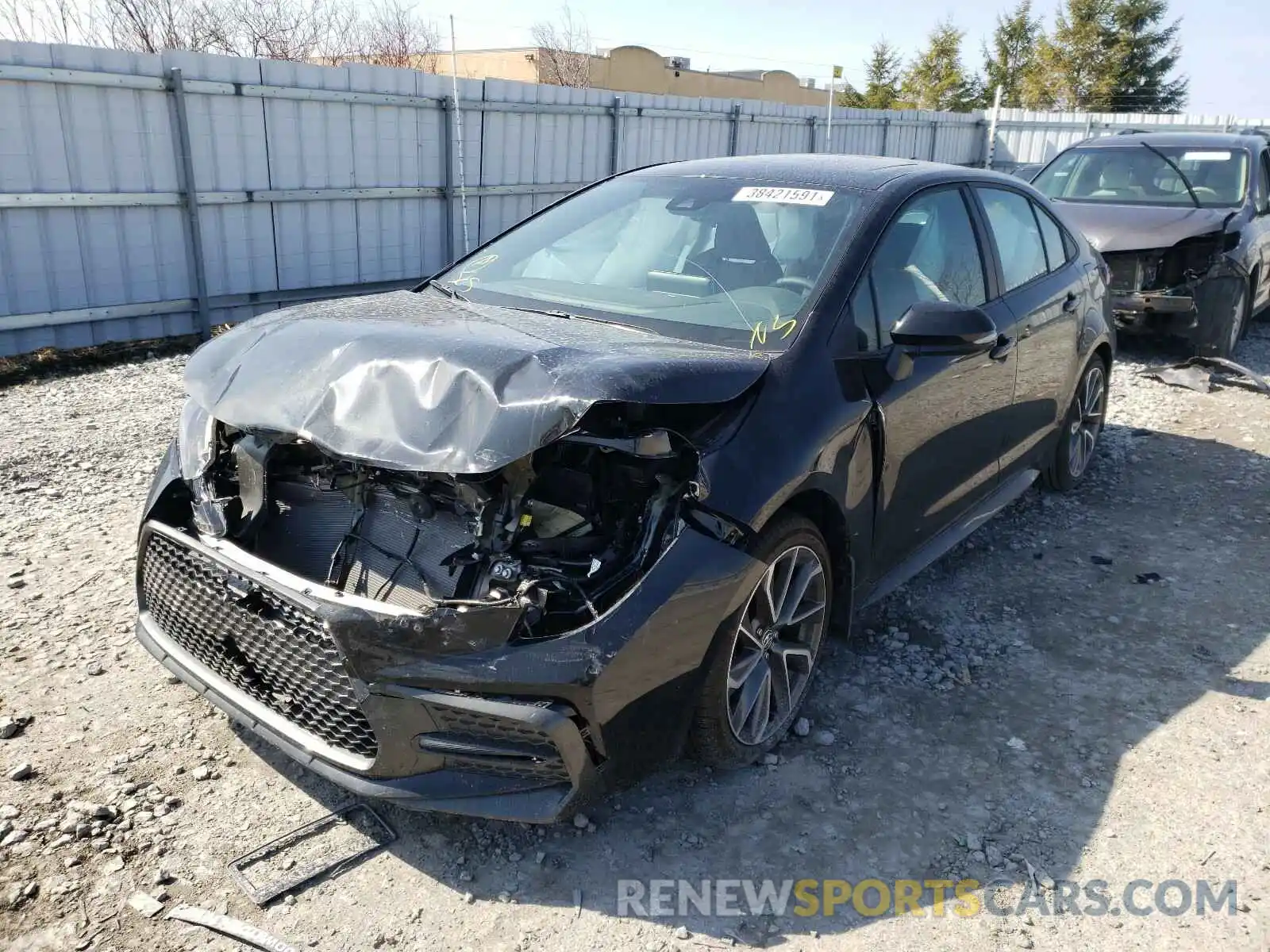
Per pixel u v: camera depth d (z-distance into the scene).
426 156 10.67
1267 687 3.78
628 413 2.80
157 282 8.77
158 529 3.05
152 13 18.36
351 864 2.75
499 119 11.25
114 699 3.42
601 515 2.83
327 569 3.03
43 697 3.41
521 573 2.60
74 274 8.22
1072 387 5.33
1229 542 5.17
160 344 8.80
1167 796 3.14
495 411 2.58
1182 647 4.08
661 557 2.71
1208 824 3.01
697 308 3.45
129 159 8.33
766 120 15.23
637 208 4.11
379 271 10.56
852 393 3.29
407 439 2.62
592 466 2.86
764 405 3.02
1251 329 10.70
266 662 2.77
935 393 3.75
